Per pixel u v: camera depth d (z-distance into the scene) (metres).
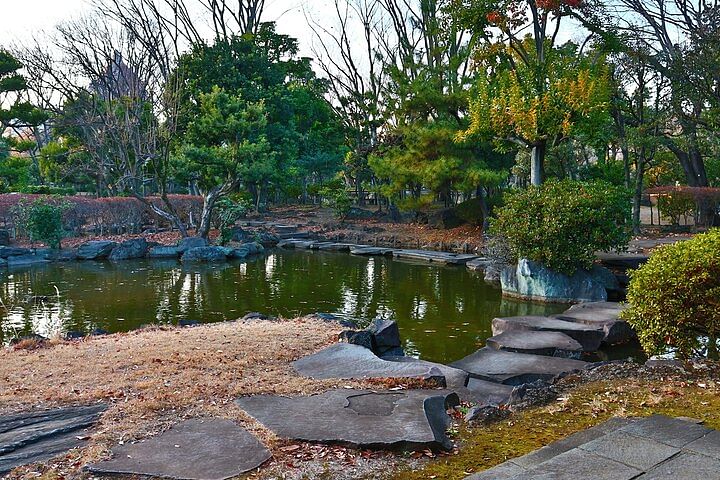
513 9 18.81
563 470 3.44
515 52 20.78
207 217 24.30
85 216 26.34
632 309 6.64
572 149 30.80
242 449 4.07
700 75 21.75
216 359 6.80
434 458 3.96
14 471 3.81
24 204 23.17
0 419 4.81
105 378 6.07
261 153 23.48
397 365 6.44
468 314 12.38
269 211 38.16
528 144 19.14
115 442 4.24
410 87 25.16
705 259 5.84
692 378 5.55
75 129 33.78
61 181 36.84
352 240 27.23
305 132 42.50
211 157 22.17
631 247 19.02
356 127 39.00
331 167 42.19
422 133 24.20
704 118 23.89
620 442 3.85
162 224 30.50
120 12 36.31
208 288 15.51
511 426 4.53
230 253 22.25
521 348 8.52
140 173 29.64
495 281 16.39
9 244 23.11
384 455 4.00
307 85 43.31
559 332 9.49
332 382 5.82
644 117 25.88
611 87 20.47
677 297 6.04
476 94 23.05
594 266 14.29
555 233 13.71
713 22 22.19
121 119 30.47
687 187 26.52
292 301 13.77
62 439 4.35
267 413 4.79
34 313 12.30
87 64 34.59
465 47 28.12
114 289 15.27
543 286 13.70
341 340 7.94
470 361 8.01
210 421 4.63
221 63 33.19
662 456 3.60
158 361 6.70
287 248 26.09
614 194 14.35
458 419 4.85
